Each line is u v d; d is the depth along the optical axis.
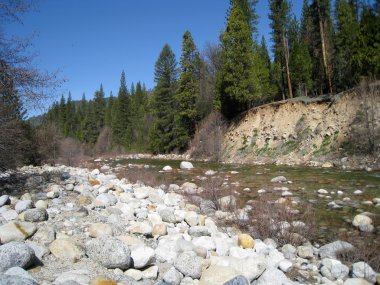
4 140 9.42
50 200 7.42
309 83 35.12
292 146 25.67
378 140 19.88
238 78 33.94
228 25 33.97
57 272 3.95
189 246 4.99
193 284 4.07
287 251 5.85
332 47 35.25
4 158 9.83
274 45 38.53
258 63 36.59
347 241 6.39
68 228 5.61
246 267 4.45
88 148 63.28
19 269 3.49
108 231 5.35
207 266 4.49
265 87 36.28
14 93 8.09
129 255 4.24
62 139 30.06
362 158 19.55
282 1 35.88
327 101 25.94
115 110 75.75
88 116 74.06
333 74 34.94
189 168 22.56
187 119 43.78
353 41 27.78
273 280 4.33
